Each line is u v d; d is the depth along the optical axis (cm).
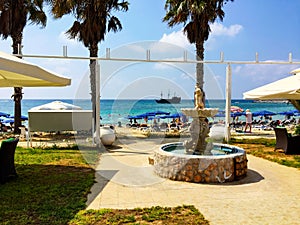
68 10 1255
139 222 402
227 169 612
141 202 488
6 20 1475
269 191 546
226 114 1187
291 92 801
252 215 427
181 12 1336
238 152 682
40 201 482
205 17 1318
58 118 1059
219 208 457
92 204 477
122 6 1397
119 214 429
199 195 525
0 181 582
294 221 404
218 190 554
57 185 574
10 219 406
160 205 473
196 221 402
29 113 1062
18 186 567
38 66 507
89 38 1279
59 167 742
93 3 1245
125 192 543
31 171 694
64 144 1151
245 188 566
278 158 860
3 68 432
